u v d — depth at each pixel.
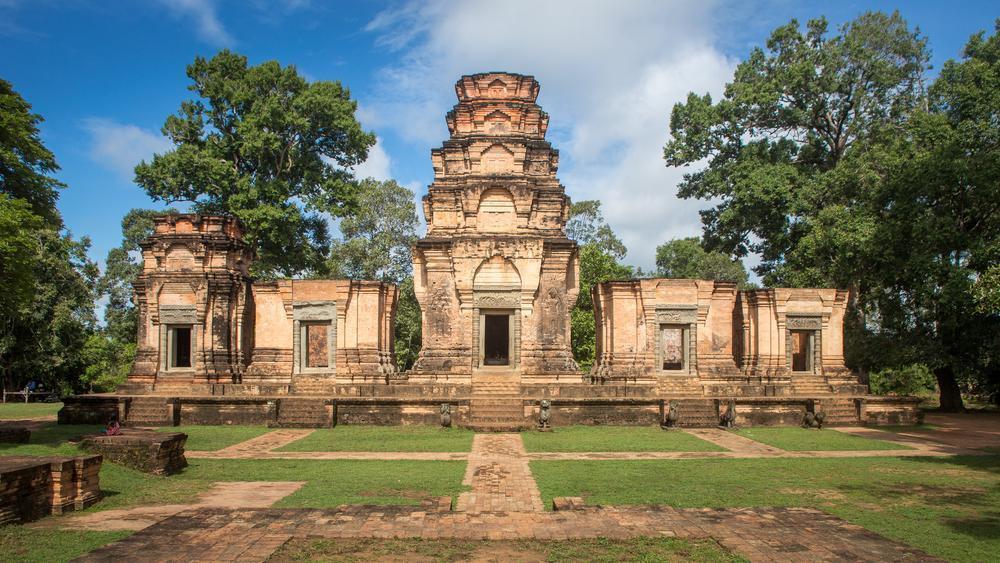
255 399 31.34
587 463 21.48
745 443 26.30
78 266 50.75
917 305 39.47
